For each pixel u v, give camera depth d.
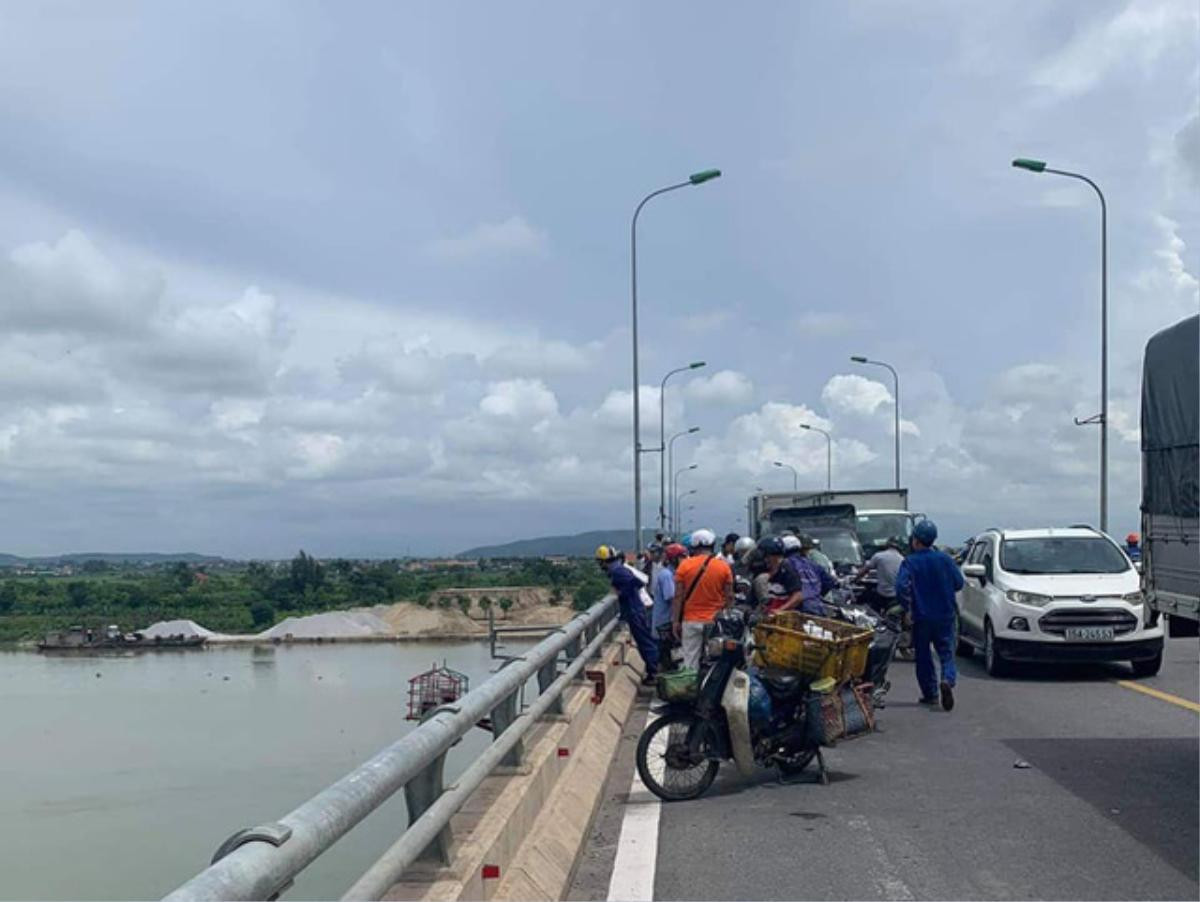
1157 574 9.27
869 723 9.63
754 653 9.49
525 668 6.89
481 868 4.97
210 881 2.61
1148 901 6.25
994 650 15.80
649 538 47.81
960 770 9.77
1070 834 7.64
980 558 17.81
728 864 7.11
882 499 31.67
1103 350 29.81
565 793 7.45
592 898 6.48
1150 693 14.12
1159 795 8.71
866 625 11.78
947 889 6.53
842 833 7.79
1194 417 8.30
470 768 5.36
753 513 33.72
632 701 13.61
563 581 55.78
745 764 8.95
